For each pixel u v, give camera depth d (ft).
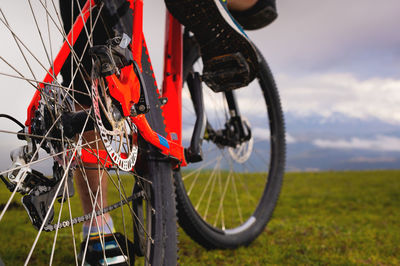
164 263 3.75
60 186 2.55
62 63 2.90
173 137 4.28
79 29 3.22
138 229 3.71
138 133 3.65
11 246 6.05
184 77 5.98
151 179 3.88
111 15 3.45
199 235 6.37
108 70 2.75
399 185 24.68
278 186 7.95
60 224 2.80
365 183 26.23
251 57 5.25
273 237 8.56
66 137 2.74
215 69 5.41
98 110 2.67
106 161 3.21
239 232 7.24
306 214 13.03
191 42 6.25
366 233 9.39
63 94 2.81
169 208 3.93
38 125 2.65
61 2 3.93
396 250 7.86
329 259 6.99
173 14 4.57
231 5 5.79
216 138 6.58
